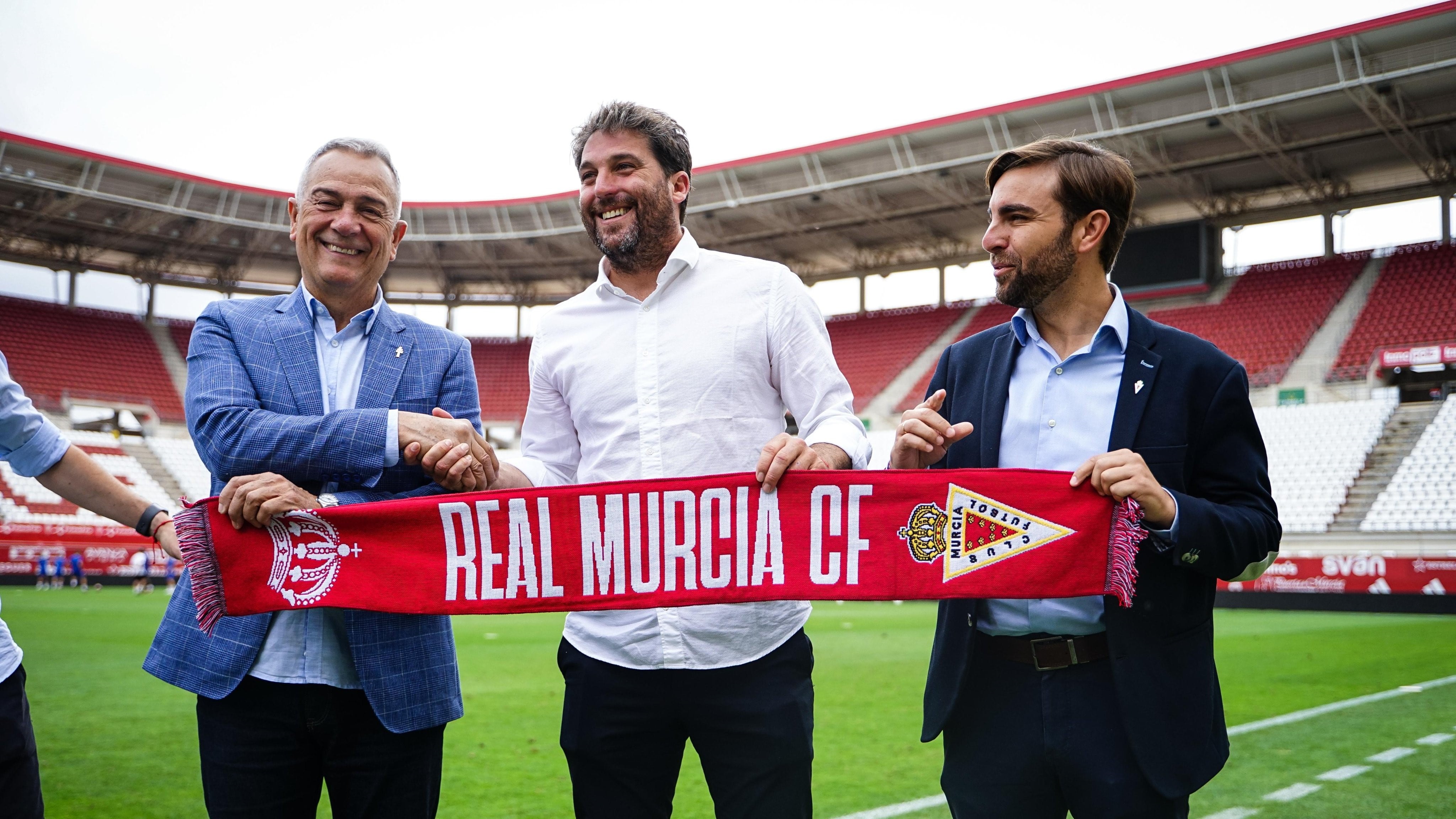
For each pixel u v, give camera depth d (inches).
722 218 1067.9
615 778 91.9
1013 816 84.0
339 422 86.1
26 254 1147.3
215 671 85.2
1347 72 730.8
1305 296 932.0
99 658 345.4
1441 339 825.5
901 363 1125.7
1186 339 85.9
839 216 1055.6
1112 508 80.5
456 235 1149.7
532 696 277.1
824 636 483.2
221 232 1125.7
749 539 88.1
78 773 176.2
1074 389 87.4
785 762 88.4
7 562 845.2
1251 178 916.6
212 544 87.3
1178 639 81.2
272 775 86.0
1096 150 86.0
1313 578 669.9
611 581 89.2
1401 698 267.6
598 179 92.8
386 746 88.4
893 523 86.2
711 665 88.5
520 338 1349.7
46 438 90.0
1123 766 78.6
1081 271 87.3
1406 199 911.7
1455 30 682.2
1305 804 157.1
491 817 152.0
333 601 87.3
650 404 93.4
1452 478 709.9
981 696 86.7
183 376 1181.7
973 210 1024.2
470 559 89.4
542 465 102.5
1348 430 790.5
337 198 91.4
